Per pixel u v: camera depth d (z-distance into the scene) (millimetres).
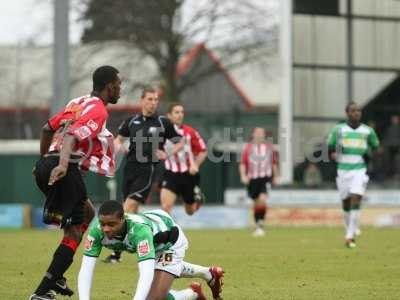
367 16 86812
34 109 129375
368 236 58406
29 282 31984
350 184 49094
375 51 87000
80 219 26656
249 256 41844
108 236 23016
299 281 32438
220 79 133250
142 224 23109
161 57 111688
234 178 92312
